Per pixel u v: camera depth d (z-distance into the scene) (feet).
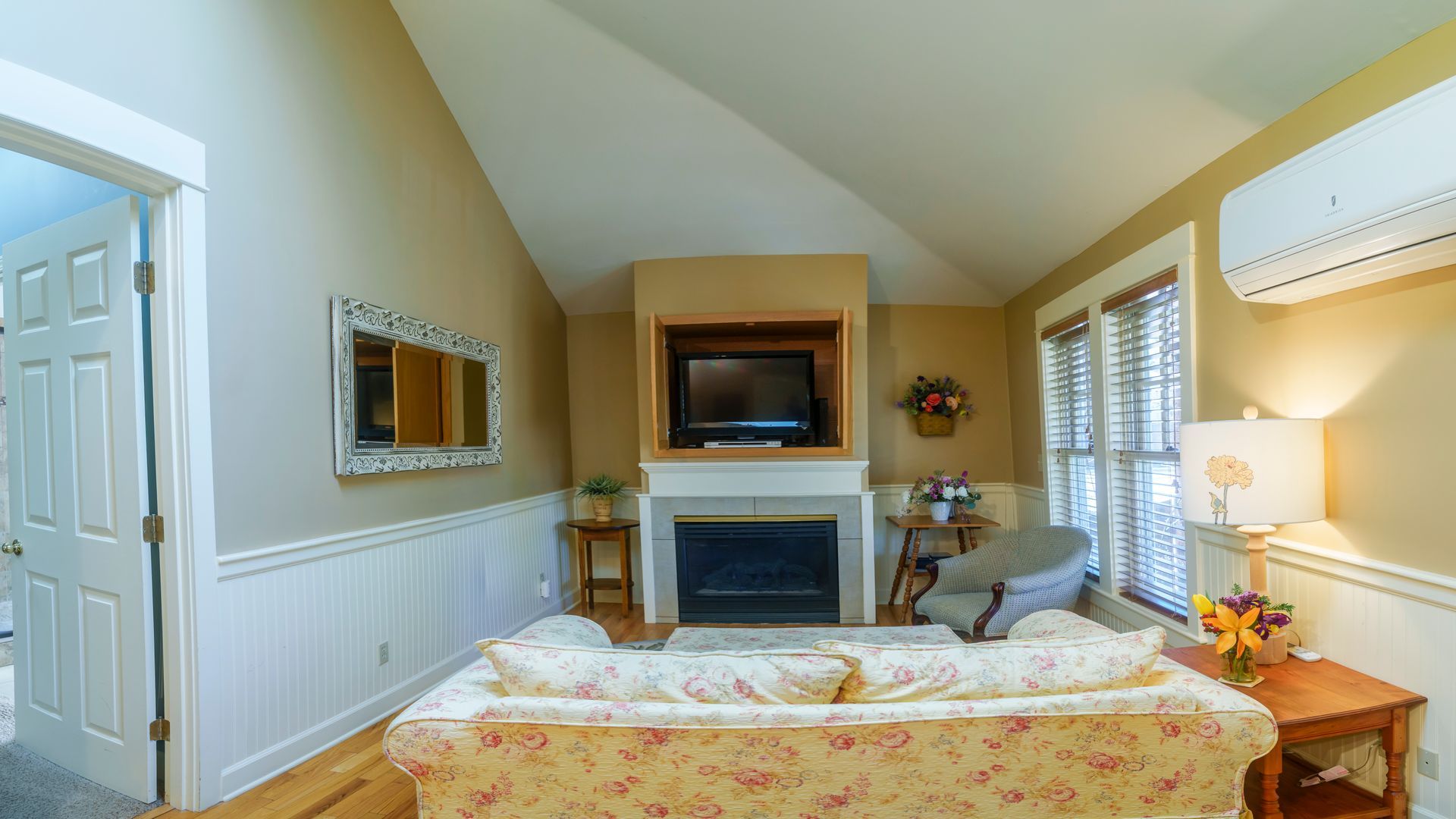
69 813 7.20
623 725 4.63
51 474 8.11
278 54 8.39
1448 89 4.81
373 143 10.02
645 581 15.03
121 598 7.45
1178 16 6.65
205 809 7.28
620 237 14.62
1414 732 6.04
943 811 4.79
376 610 9.82
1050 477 13.66
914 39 8.38
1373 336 6.31
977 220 12.37
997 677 5.03
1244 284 7.01
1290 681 6.42
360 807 7.41
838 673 5.00
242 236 7.82
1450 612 5.71
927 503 14.97
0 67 5.62
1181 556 9.52
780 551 14.94
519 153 12.80
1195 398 8.73
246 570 7.73
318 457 8.86
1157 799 4.87
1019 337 15.34
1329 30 6.05
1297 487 6.61
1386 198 5.22
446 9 10.57
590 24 10.39
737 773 4.68
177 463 7.19
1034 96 8.54
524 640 6.32
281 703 8.23
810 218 13.91
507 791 4.80
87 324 7.58
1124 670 5.09
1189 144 8.23
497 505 13.33
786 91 10.49
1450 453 5.67
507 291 14.07
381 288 10.09
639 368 15.17
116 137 6.45
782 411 15.08
